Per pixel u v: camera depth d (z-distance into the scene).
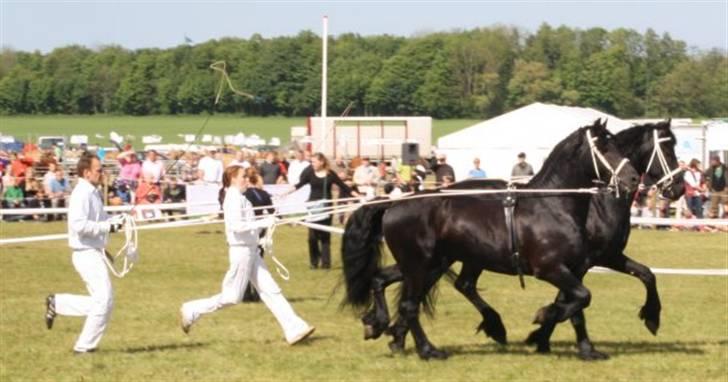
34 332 12.23
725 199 27.64
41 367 10.29
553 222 10.45
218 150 32.91
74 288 16.36
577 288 10.41
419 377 9.94
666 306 14.93
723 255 22.20
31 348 11.25
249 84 96.94
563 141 10.75
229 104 98.31
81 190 10.52
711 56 89.81
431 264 10.89
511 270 10.66
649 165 10.85
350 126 46.28
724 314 14.19
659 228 28.58
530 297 15.59
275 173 27.80
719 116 85.75
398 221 10.90
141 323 12.94
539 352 11.11
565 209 10.51
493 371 10.19
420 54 96.75
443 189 11.12
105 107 101.88
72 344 11.49
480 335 12.31
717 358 10.91
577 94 91.25
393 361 10.69
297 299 15.30
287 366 10.41
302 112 96.25
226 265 19.70
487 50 97.31
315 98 95.88
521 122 35.72
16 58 107.06
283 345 11.53
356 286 11.22
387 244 11.05
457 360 10.74
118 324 12.85
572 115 35.50
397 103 95.75
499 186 10.95
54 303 10.68
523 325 13.12
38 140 64.00
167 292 15.97
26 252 21.48
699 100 86.88
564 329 12.80
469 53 97.12
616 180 10.54
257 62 97.44
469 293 11.59
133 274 18.25
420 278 10.88
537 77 94.19
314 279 17.67
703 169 32.69
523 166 27.25
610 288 16.80
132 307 14.30
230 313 13.62
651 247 23.75
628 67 91.06
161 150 46.00
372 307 11.32
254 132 84.75
